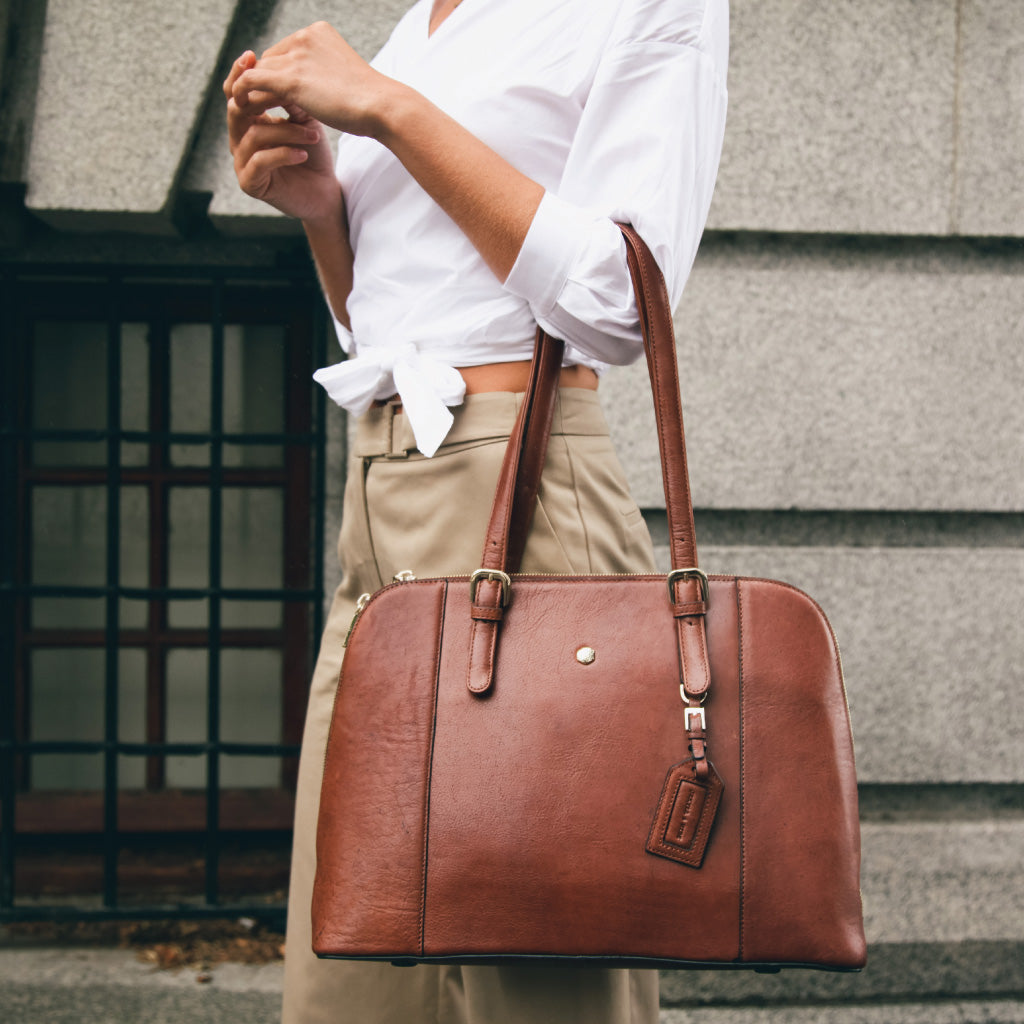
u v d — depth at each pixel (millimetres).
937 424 2162
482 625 905
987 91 2137
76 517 2547
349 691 927
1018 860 2146
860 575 2141
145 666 2576
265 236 2191
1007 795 2201
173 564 2564
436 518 1000
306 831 1158
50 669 2574
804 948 850
